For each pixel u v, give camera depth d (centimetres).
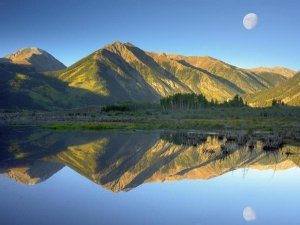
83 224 2473
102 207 2905
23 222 2491
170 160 5662
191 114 18775
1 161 5297
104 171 4634
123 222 2533
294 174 4416
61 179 4066
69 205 2948
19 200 3080
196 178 4197
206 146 7425
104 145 7562
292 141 7944
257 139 8181
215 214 2741
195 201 3127
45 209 2814
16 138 8775
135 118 16750
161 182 3959
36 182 3872
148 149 6988
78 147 7181
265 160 5578
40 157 5772
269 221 2603
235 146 7325
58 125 12888
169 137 9256
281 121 13825
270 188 3647
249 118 15925
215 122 13288
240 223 2544
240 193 3438
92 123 13650
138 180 4072
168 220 2594
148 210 2831
